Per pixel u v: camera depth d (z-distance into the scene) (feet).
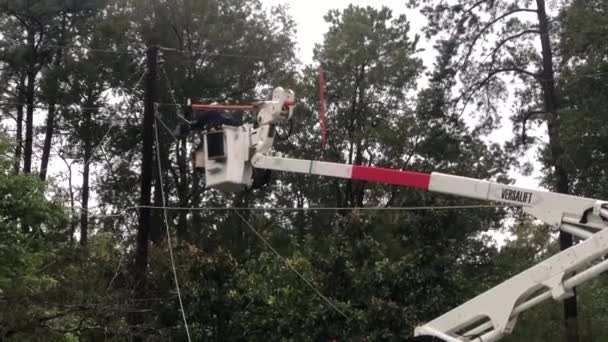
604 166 75.25
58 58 114.01
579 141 72.54
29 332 44.45
